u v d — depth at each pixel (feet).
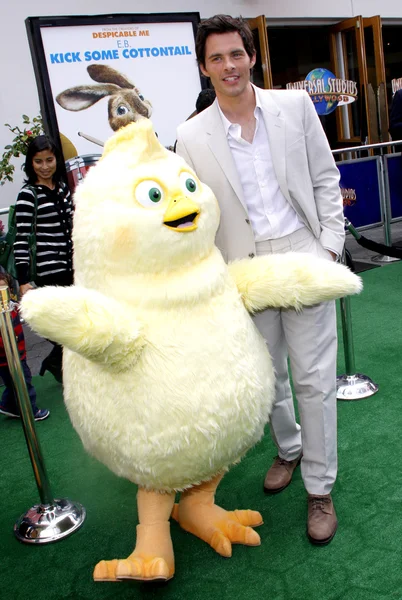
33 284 13.98
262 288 7.06
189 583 7.38
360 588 6.93
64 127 18.90
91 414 6.55
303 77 33.35
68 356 7.00
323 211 8.07
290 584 7.14
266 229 7.87
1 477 10.58
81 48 18.72
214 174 7.75
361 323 15.90
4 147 21.25
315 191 8.16
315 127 7.84
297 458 9.28
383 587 6.89
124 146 6.73
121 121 19.63
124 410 6.31
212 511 7.93
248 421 6.67
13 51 21.65
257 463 9.89
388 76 37.35
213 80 7.43
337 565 7.35
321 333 7.75
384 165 22.36
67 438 11.75
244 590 7.15
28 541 8.61
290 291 6.98
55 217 12.69
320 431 7.87
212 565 7.64
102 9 23.16
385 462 9.43
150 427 6.23
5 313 8.30
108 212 6.27
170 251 6.28
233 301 6.85
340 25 31.48
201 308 6.50
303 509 8.54
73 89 18.81
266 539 8.00
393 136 22.45
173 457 6.34
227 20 7.17
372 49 32.53
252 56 7.51
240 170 7.77
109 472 10.38
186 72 20.56
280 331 8.30
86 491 9.84
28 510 9.15
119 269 6.37
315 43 32.96
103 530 8.75
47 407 13.37
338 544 7.72
